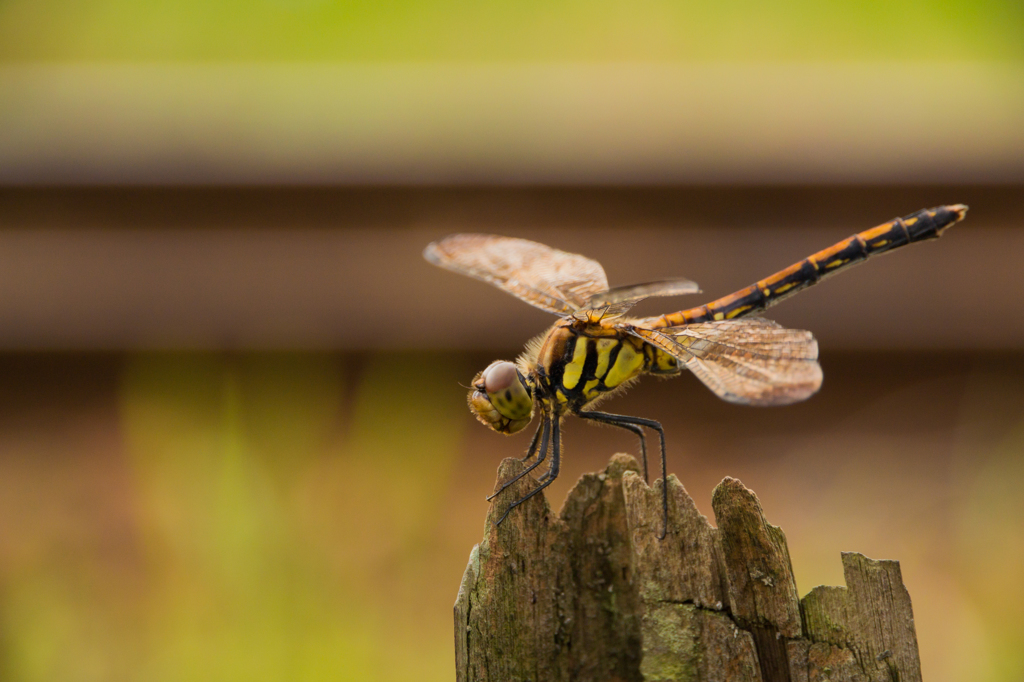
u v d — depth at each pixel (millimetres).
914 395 616
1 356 617
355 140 619
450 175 618
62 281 617
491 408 569
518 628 554
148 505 593
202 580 583
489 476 608
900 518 599
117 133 618
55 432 612
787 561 553
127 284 618
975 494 601
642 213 618
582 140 618
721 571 553
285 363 617
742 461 608
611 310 572
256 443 601
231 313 618
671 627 553
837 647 552
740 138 617
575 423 618
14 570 592
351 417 613
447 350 617
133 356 617
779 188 615
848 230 616
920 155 614
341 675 581
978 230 614
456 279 618
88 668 581
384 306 618
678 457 609
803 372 560
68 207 617
